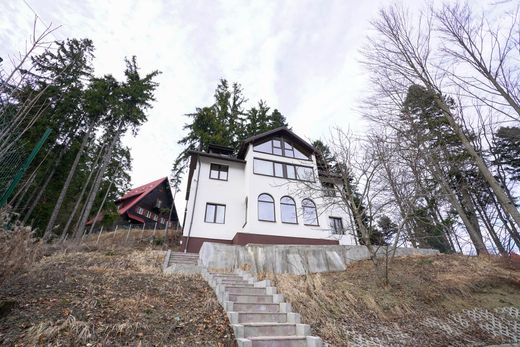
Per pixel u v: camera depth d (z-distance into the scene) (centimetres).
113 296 487
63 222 1855
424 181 845
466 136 877
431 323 600
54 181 1700
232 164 1686
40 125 1392
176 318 440
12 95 493
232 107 2322
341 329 538
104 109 1816
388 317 615
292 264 945
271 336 450
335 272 944
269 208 1477
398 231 815
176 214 3002
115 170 2208
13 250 401
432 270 901
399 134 843
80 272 624
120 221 2472
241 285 670
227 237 1433
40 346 304
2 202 545
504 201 711
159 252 1114
